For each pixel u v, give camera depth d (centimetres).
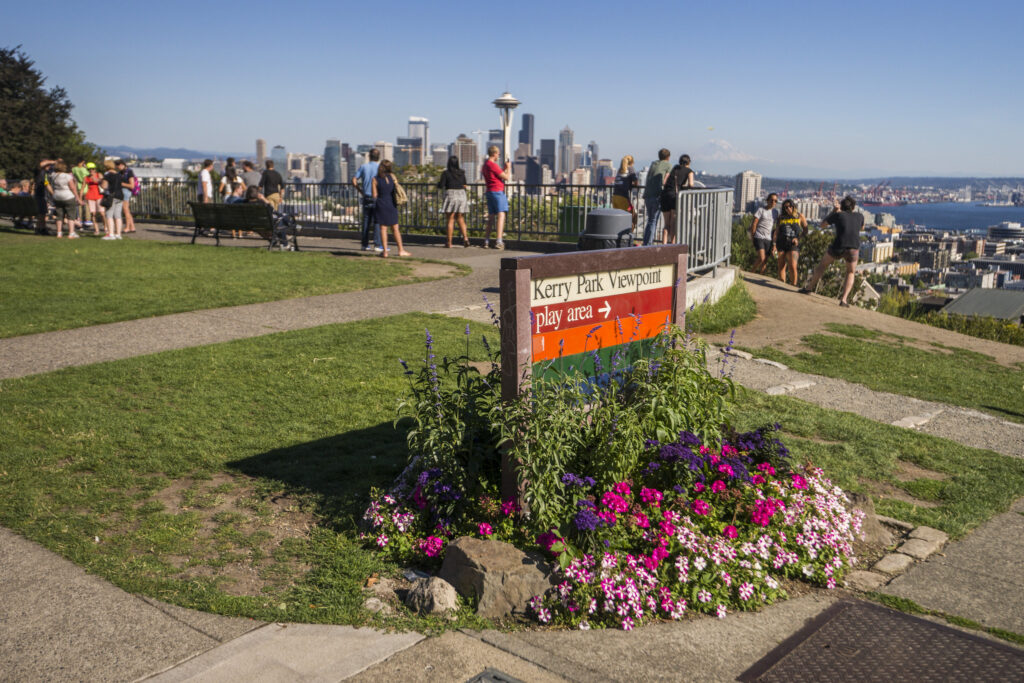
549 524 446
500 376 509
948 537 529
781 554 455
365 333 953
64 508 493
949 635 398
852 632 400
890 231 17050
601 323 523
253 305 1124
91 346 880
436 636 377
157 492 521
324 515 496
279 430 637
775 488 493
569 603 404
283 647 358
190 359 825
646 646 382
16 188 2659
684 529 434
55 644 352
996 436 796
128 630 366
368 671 345
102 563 425
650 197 1491
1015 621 421
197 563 431
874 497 596
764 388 906
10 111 5562
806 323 1280
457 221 1836
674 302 583
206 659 346
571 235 1781
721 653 378
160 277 1330
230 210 1709
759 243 1812
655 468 476
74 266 1434
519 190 1850
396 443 612
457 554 418
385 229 1593
